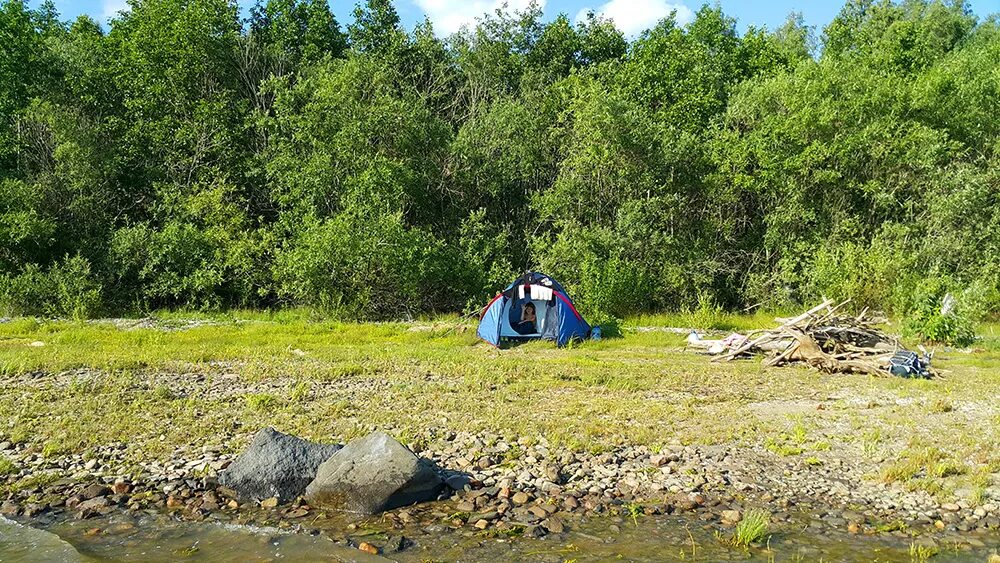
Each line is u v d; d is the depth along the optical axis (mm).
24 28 30484
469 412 10875
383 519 7293
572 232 26922
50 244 28047
